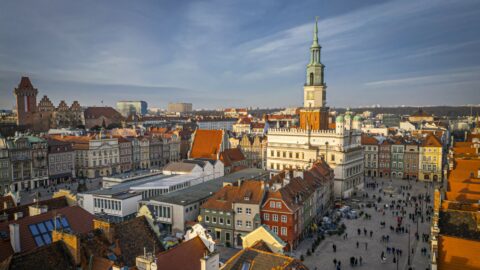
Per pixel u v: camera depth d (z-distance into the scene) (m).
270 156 166.25
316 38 165.50
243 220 88.94
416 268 77.25
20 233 51.66
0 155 146.75
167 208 94.19
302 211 94.38
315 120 164.38
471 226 53.53
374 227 104.25
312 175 117.50
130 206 98.56
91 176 183.25
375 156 190.38
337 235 97.94
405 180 178.75
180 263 44.62
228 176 131.50
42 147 163.75
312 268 77.38
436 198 63.41
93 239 45.66
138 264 39.94
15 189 153.12
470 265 48.19
